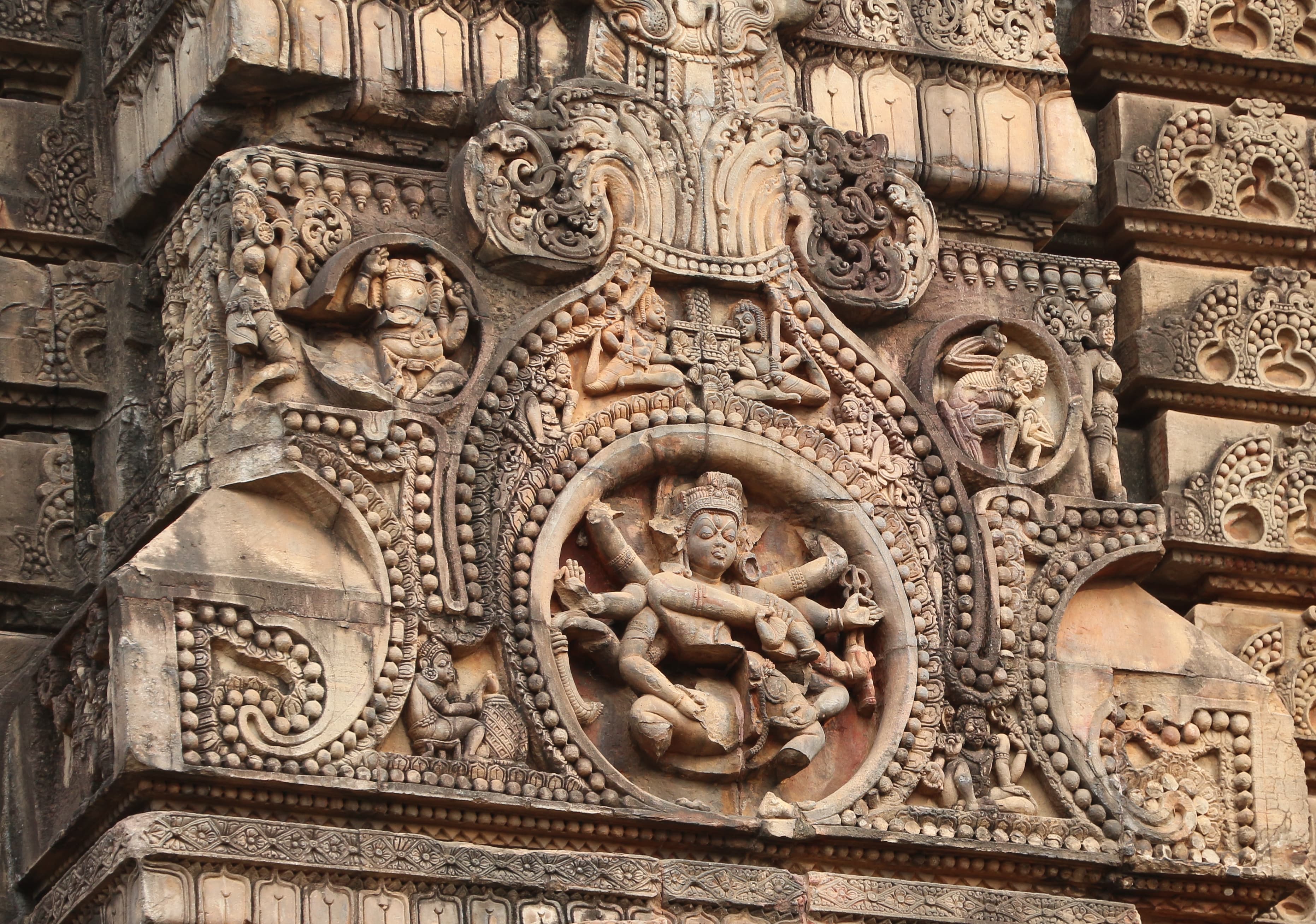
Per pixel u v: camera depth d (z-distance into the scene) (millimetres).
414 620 8844
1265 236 11141
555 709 8930
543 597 9047
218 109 9555
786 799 9258
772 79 10062
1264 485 10766
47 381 9812
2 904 8945
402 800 8625
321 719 8602
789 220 9883
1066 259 10383
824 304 9812
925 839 9250
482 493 9094
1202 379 10805
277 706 8562
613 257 9555
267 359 9031
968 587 9703
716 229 9734
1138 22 11195
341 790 8531
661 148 9734
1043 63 10648
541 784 8820
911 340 10070
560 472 9227
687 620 9219
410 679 8781
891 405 9797
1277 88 11406
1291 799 9891
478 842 8781
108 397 9906
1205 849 9711
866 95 10383
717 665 9328
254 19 9406
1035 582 9867
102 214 10094
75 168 10117
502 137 9453
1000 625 9711
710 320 9672
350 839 8492
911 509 9711
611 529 9242
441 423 9102
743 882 8945
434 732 8781
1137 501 10750
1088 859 9477
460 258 9398
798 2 10188
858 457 9672
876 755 9352
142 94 10039
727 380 9578
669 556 9359
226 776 8391
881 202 10055
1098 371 10250
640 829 8930
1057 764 9633
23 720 9125
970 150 10422
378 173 9430
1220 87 11375
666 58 9906
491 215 9359
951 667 9586
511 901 8656
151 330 9953
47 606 9578
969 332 10117
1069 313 10297
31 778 8977
